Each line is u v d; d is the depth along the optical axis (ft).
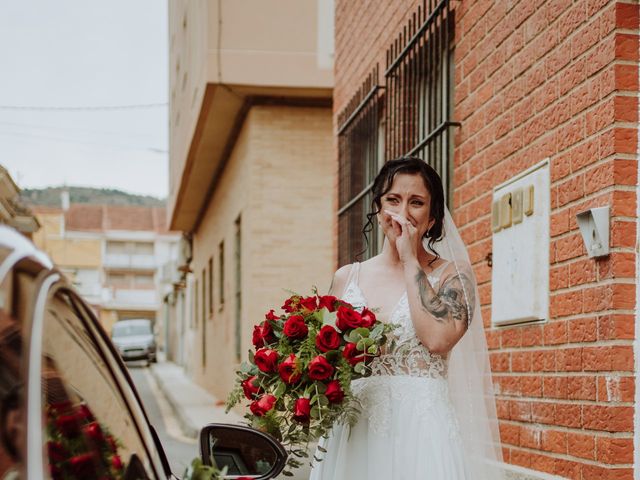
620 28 12.89
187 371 104.22
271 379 11.10
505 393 16.22
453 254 12.14
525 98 15.78
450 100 20.24
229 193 52.54
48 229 239.71
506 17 16.67
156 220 268.00
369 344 10.56
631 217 12.79
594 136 13.38
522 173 15.70
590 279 13.38
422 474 10.87
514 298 15.81
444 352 11.26
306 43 39.68
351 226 28.07
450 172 19.85
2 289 4.69
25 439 4.53
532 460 15.10
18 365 4.65
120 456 6.23
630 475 12.59
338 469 11.43
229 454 8.84
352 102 28.66
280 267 41.75
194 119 47.09
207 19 39.34
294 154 42.01
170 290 147.84
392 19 24.56
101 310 236.63
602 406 12.92
